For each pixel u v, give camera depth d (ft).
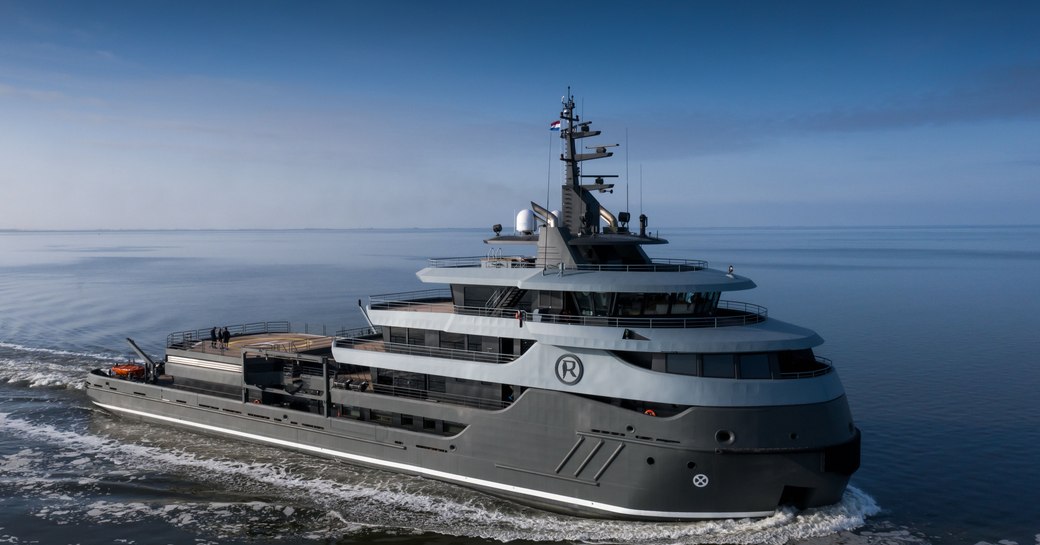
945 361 187.62
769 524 85.30
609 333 86.58
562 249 95.86
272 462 110.83
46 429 127.95
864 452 116.98
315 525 90.12
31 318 264.93
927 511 93.97
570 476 89.04
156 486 102.32
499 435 93.66
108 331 237.25
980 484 103.19
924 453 116.26
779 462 81.61
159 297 336.29
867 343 215.10
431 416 99.86
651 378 84.02
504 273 97.86
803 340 84.12
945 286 386.93
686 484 83.25
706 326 88.43
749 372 83.05
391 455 103.45
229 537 86.89
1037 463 111.55
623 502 86.53
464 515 92.02
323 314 278.26
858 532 87.15
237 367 121.49
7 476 105.70
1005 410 140.56
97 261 644.27
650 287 86.84
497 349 96.99
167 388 128.06
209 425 123.03
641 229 102.47
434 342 103.65
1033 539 86.58
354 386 108.78
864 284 401.08
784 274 475.31
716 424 81.25
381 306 112.98
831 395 83.76
